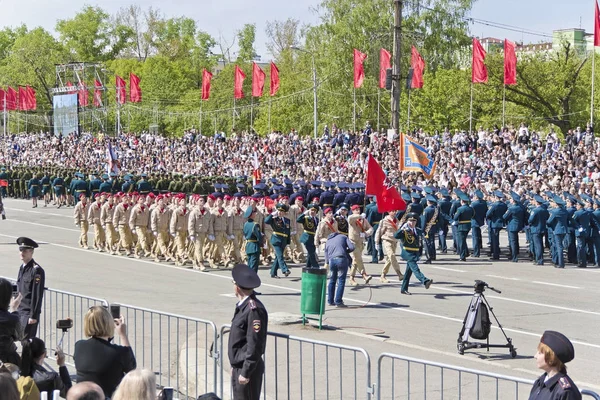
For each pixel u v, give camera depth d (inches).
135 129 5093.5
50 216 2214.6
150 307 976.3
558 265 1343.5
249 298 501.0
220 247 1325.0
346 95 3395.7
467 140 2242.9
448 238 1764.3
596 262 1358.3
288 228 1235.9
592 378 672.4
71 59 5930.1
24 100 4643.2
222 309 968.9
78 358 449.4
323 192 1727.4
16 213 2298.2
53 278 1212.5
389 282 1182.3
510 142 2171.5
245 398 494.0
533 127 3398.1
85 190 2294.5
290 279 1214.3
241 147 2901.1
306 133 3786.9
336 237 1002.1
